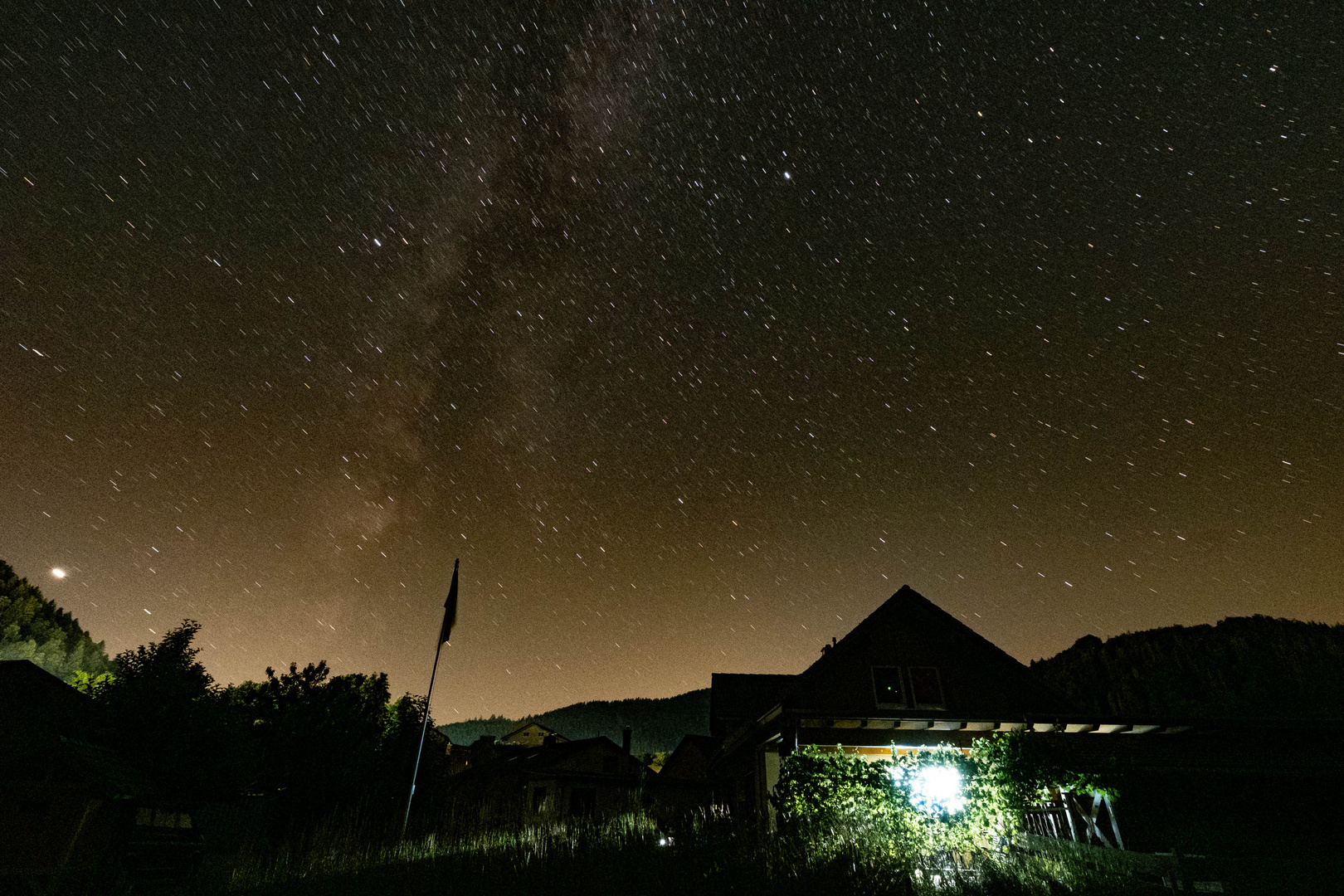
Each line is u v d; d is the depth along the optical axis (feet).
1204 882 29.07
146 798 56.59
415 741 69.67
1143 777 44.27
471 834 23.11
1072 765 38.01
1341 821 43.06
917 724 42.91
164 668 67.77
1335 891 28.19
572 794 91.30
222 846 67.26
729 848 20.72
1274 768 44.73
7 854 47.70
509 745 136.87
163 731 64.08
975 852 27.91
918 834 30.37
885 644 54.24
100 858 54.08
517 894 17.48
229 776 65.41
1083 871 28.60
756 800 50.75
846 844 22.11
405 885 18.44
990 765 36.99
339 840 23.18
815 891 17.92
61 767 52.21
